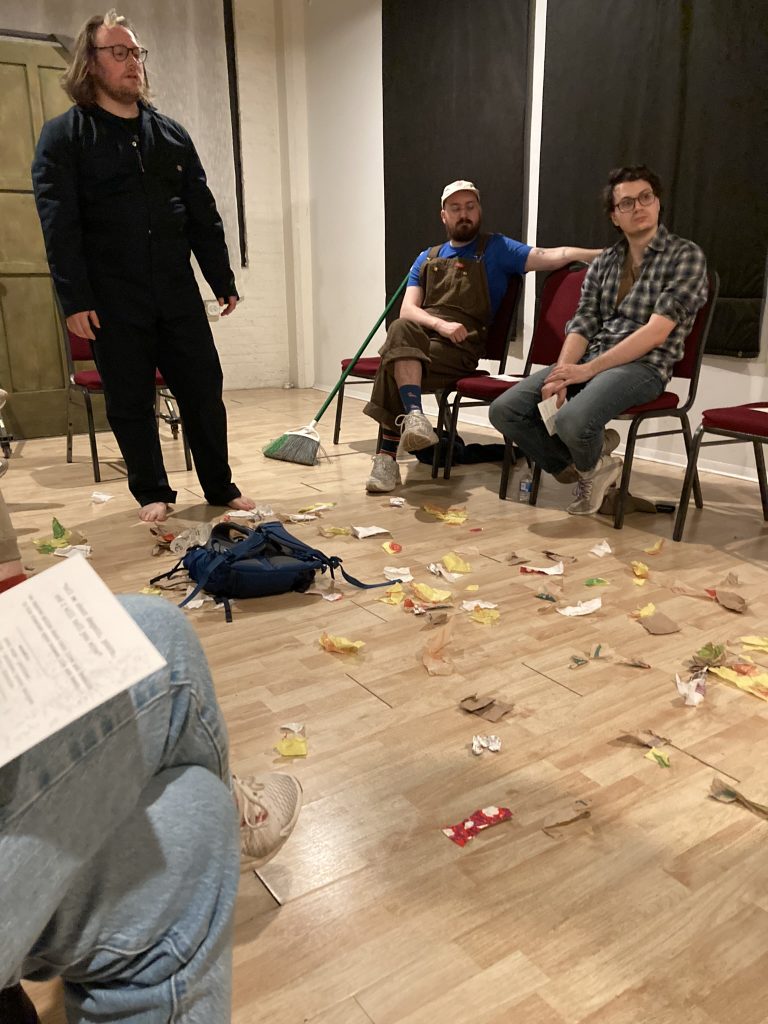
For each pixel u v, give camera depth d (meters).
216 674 1.74
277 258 6.18
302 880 1.15
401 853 1.20
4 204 4.12
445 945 1.03
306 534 2.66
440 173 4.54
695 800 1.32
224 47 5.47
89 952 0.62
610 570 2.31
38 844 0.54
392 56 4.73
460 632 1.92
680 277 2.61
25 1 4.71
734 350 3.23
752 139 3.03
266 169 5.98
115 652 0.54
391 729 1.52
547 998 0.96
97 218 2.61
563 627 1.94
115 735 0.58
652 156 3.39
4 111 4.07
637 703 1.61
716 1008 0.94
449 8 4.26
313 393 6.06
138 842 0.62
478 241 3.39
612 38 3.44
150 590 2.19
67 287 2.57
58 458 3.90
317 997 0.96
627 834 1.24
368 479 3.34
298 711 1.59
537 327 3.24
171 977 0.62
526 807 1.30
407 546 2.53
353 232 5.57
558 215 3.84
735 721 1.54
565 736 1.50
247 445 4.13
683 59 3.20
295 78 5.75
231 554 2.13
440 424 3.46
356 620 2.00
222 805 0.67
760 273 3.10
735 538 2.59
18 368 4.30
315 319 6.18
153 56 5.20
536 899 1.11
